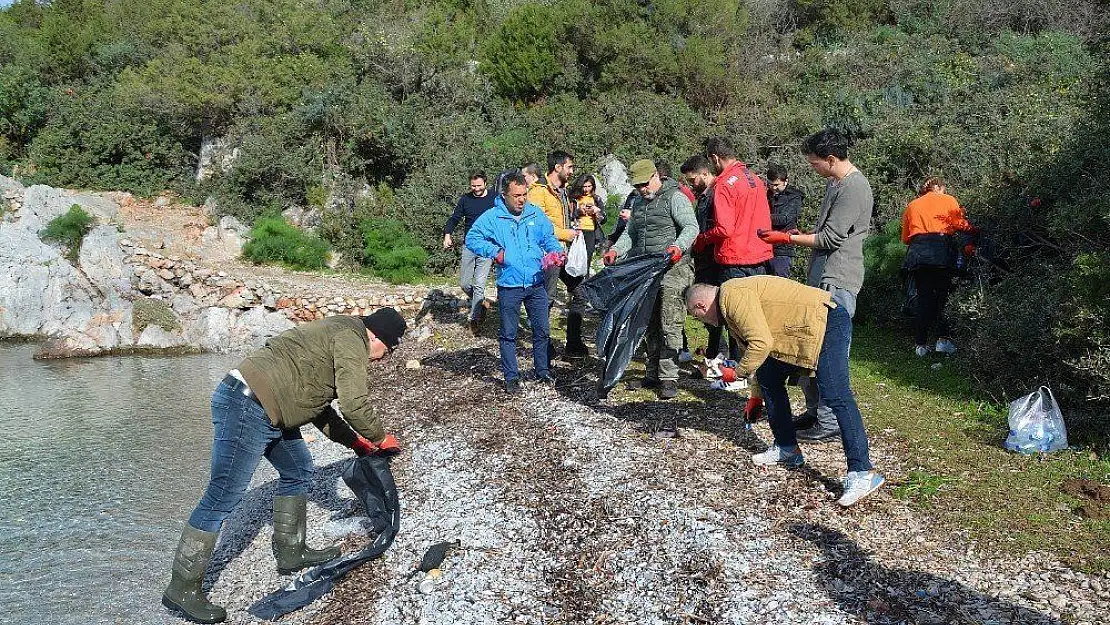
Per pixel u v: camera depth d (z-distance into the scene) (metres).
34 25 27.20
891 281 8.89
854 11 21.00
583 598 3.79
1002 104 12.77
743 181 5.82
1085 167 7.44
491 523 4.55
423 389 7.52
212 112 18.00
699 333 8.62
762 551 3.94
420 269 13.98
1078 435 5.14
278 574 4.39
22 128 19.39
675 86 18.58
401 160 16.67
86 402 8.30
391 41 19.17
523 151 16.56
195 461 6.46
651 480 4.82
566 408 6.28
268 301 11.62
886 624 3.32
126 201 17.22
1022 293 6.66
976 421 5.66
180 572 3.94
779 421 4.76
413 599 3.90
